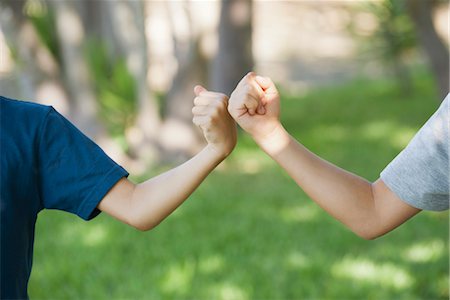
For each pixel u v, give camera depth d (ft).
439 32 26.78
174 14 26.07
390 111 34.22
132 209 5.68
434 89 38.34
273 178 23.82
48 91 26.32
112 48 30.50
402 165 6.00
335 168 6.19
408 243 17.34
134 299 14.37
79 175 5.55
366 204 6.09
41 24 26.91
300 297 14.24
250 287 14.60
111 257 16.72
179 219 19.34
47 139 5.49
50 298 14.76
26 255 5.37
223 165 25.53
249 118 6.02
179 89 25.85
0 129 5.35
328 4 64.75
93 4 36.42
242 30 29.53
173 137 25.85
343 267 15.67
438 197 5.92
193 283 14.97
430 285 14.71
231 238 17.70
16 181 5.29
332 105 37.06
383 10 35.42
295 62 51.65
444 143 5.74
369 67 48.29
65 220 19.62
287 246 17.21
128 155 26.66
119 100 28.35
